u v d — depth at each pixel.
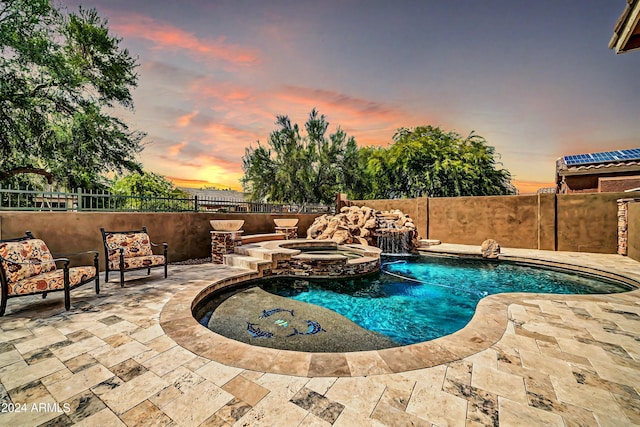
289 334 3.84
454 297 5.78
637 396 2.06
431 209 13.49
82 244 6.15
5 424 1.72
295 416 1.82
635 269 7.05
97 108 13.08
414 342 3.73
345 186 22.66
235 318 4.39
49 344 2.86
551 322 3.52
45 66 11.44
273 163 21.34
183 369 2.40
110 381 2.21
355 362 2.51
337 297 5.73
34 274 3.83
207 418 1.80
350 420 1.78
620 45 2.84
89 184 12.84
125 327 3.29
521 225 11.37
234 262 7.19
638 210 8.09
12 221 5.23
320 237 10.65
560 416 1.84
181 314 3.71
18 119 11.34
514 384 2.20
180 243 8.11
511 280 7.18
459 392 2.09
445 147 21.81
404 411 1.87
